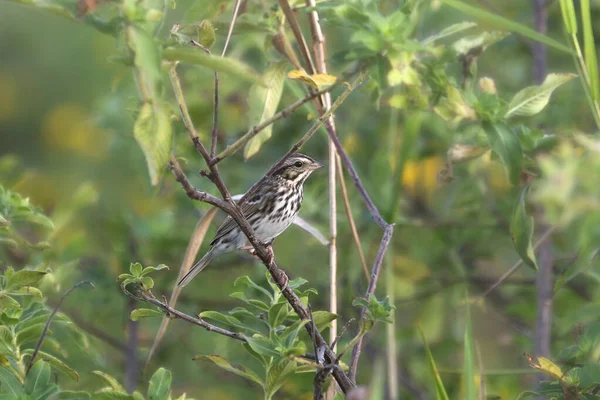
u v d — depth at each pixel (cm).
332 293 934
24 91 1878
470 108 867
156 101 593
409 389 1351
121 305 1416
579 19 1382
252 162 1487
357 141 1477
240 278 778
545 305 1193
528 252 867
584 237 738
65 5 611
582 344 795
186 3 1155
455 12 1270
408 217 1474
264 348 703
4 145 1842
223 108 1416
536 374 1142
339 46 1329
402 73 819
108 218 1447
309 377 1225
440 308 1420
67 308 1346
